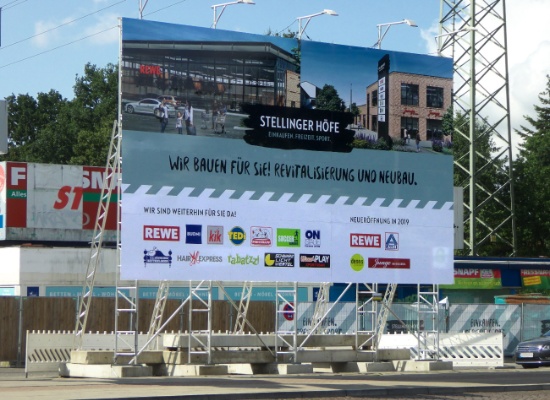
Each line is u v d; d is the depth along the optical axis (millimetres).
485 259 50000
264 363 27656
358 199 28516
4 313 33406
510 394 21594
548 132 93188
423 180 29703
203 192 26266
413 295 48219
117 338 26500
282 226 27297
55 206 51750
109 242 53031
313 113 28031
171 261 25703
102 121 89062
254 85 27234
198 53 26531
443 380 25188
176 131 26047
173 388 21297
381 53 29328
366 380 24906
